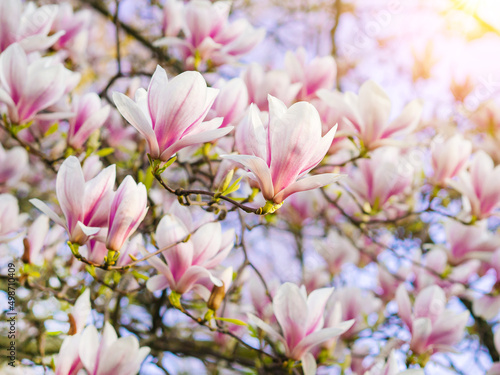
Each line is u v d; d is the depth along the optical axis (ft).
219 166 3.84
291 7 7.25
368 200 4.40
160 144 3.02
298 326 3.43
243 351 5.05
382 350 4.29
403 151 5.46
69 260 4.04
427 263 4.71
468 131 5.80
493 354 5.21
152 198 4.23
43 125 4.50
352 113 3.86
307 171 3.00
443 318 3.94
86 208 3.16
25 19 3.74
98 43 6.97
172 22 4.85
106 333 3.18
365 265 5.50
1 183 4.33
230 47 4.31
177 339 4.53
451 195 5.50
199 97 3.00
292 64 4.24
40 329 3.79
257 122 3.00
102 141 4.59
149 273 3.94
